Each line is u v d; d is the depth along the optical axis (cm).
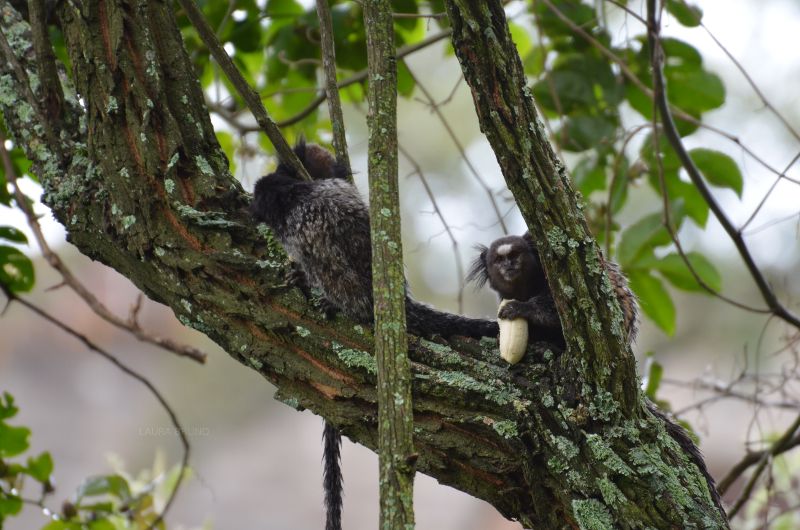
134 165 795
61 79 939
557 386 707
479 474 704
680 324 2450
